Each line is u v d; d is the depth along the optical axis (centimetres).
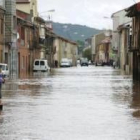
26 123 1714
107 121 1775
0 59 6519
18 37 7456
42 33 10475
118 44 11894
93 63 18962
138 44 5388
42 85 3984
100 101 2555
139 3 5512
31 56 8988
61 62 13200
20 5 9506
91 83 4347
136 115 1956
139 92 3222
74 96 2864
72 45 18662
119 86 3900
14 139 1399
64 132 1527
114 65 11700
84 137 1438
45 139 1401
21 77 5672
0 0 6562
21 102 2483
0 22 6544
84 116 1916
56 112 2042
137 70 5325
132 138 1419
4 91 3278
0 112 2042
